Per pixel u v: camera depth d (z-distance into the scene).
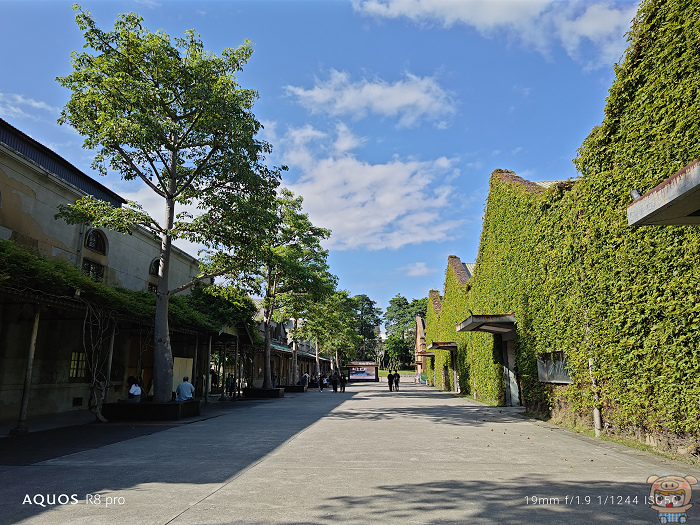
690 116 6.93
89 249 17.36
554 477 5.97
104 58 13.29
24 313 14.57
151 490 5.38
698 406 6.74
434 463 6.94
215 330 21.11
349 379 65.56
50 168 16.48
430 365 51.94
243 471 6.43
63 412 16.47
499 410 16.73
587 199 10.11
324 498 4.98
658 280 7.65
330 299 37.41
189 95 13.91
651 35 7.93
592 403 10.07
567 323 11.44
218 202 14.19
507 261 16.77
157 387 14.16
